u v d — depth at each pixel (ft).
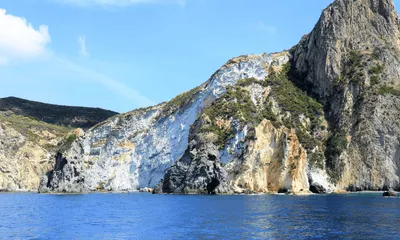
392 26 589.32
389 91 509.35
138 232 169.89
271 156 423.64
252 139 428.15
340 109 515.91
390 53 550.36
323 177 456.04
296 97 539.29
